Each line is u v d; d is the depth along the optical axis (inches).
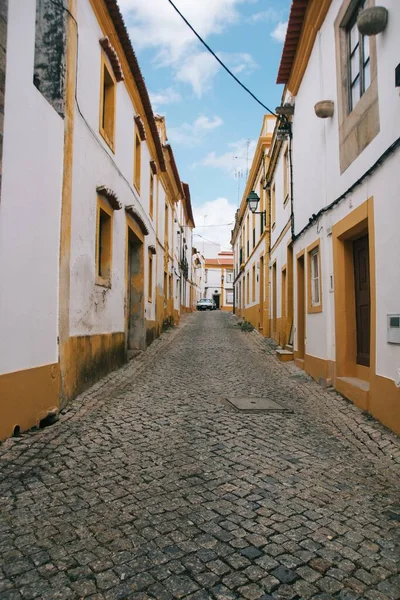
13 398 169.9
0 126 156.5
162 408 232.5
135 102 397.1
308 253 334.6
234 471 149.5
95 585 88.9
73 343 233.8
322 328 292.0
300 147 362.9
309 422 214.1
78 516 116.4
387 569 96.4
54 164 203.2
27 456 155.6
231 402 247.6
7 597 84.9
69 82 219.3
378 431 188.1
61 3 213.2
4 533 107.5
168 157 615.8
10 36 163.6
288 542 106.2
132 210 363.9
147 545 103.4
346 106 250.2
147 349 462.6
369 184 209.8
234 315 1171.9
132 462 155.3
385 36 191.8
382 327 196.2
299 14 309.6
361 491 136.6
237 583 90.4
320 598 86.7
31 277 181.5
